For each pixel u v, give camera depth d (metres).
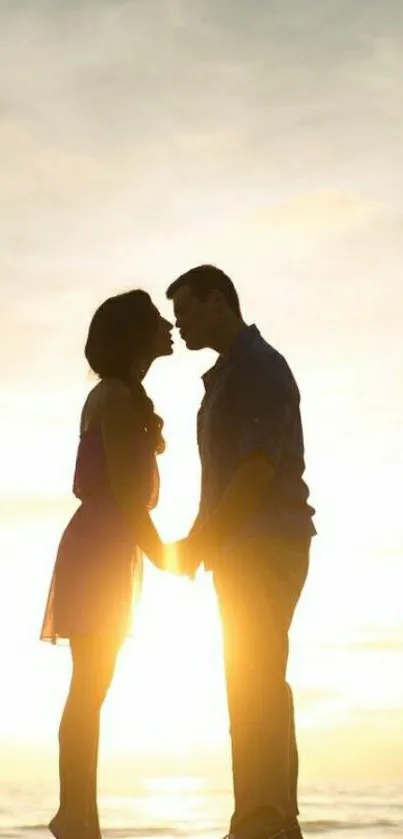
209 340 4.35
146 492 3.97
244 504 4.00
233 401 4.16
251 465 4.02
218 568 4.12
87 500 3.97
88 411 4.02
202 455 4.32
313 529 4.25
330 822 17.06
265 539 4.07
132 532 3.91
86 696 3.80
